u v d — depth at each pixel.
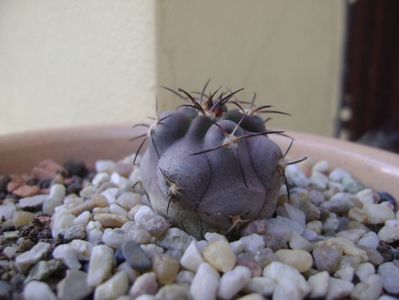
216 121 0.12
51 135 0.18
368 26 0.31
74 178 0.17
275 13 0.23
